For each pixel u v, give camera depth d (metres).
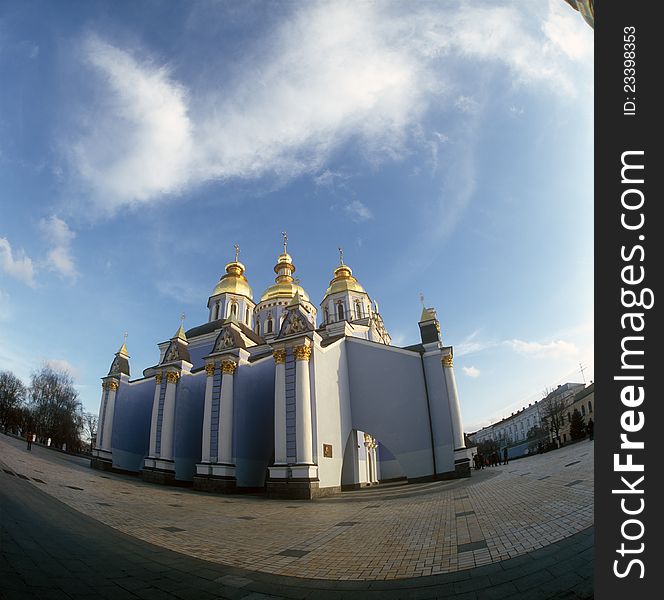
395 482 39.22
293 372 24.98
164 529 11.05
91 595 5.46
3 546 6.58
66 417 73.12
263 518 13.90
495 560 6.79
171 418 30.75
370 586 6.28
